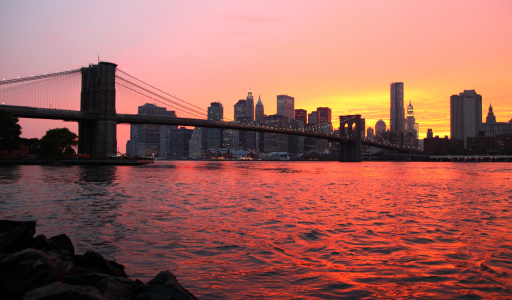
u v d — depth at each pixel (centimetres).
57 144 12938
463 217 2420
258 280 1074
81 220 2081
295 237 1692
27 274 714
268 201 3294
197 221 2119
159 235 1692
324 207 2894
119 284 775
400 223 2144
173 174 8712
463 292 1000
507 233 1852
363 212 2625
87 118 13275
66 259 902
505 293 998
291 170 13338
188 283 1036
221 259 1299
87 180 5694
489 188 5353
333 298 942
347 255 1377
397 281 1084
